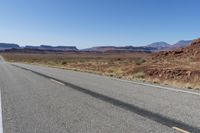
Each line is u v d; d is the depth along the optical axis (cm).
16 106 952
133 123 696
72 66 4738
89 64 5053
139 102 995
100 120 736
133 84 1620
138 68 2814
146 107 900
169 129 636
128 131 623
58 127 668
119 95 1171
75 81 1831
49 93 1266
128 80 1902
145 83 1681
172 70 2338
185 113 803
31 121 734
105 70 3262
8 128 665
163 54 4594
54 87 1495
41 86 1548
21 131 638
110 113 822
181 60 3819
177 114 791
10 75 2403
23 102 1031
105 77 2183
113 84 1627
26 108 915
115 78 2081
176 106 910
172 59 4125
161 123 692
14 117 784
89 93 1247
